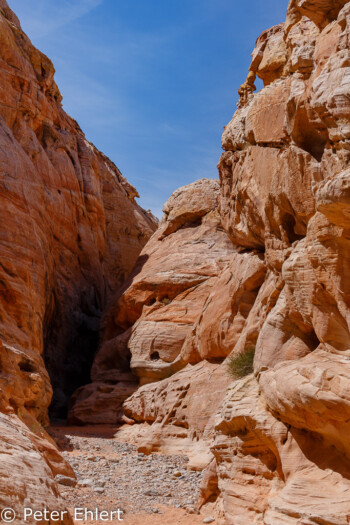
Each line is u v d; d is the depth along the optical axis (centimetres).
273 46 1598
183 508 1003
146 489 1117
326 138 981
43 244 2327
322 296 890
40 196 2369
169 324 2155
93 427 2072
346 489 732
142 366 2120
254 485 880
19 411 1315
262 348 1105
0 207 1900
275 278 1207
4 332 1568
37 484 572
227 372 1516
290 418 838
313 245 891
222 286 1764
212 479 993
